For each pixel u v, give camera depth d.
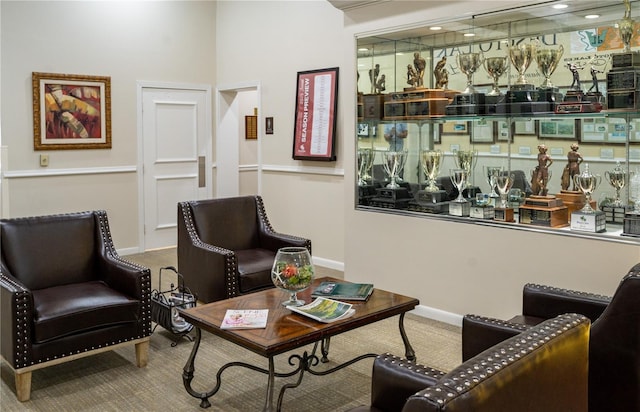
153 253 6.68
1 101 5.62
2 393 3.09
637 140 3.38
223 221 4.53
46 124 5.90
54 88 5.93
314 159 5.95
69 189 6.13
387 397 2.01
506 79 3.92
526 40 3.79
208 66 7.15
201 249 4.12
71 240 3.64
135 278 3.35
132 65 6.49
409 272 4.40
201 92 7.11
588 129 3.57
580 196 3.60
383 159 4.52
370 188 4.62
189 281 4.31
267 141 6.59
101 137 6.30
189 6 6.91
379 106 4.53
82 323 3.12
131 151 6.56
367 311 2.88
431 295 4.27
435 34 4.18
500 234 3.84
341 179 5.79
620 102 3.40
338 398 3.04
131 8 6.44
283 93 6.32
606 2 3.39
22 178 5.80
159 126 6.77
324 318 2.72
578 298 2.73
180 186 7.02
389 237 4.51
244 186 8.16
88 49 6.15
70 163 6.11
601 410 2.15
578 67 3.60
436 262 4.22
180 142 6.97
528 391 1.34
